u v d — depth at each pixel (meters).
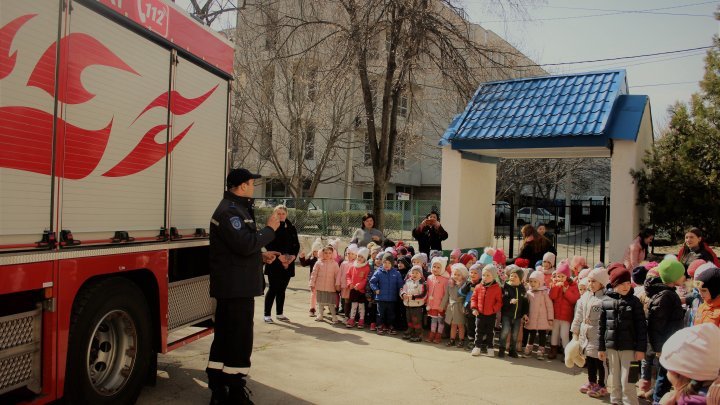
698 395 2.52
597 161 31.47
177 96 5.29
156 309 5.00
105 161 4.26
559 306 7.22
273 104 22.25
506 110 11.75
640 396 5.99
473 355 7.26
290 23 15.62
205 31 5.80
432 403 5.32
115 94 4.37
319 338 7.92
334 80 13.96
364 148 30.75
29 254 3.49
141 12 4.64
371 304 8.80
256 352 6.98
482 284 7.27
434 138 28.75
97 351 4.46
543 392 5.83
